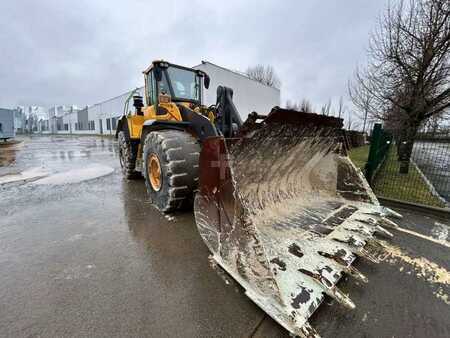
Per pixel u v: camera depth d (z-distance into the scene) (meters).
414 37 4.84
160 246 2.16
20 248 2.13
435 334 1.26
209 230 1.83
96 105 29.19
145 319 1.33
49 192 4.08
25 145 15.81
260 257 1.37
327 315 1.38
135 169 4.69
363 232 2.07
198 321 1.32
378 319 1.36
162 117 3.51
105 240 2.28
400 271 1.84
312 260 1.62
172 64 3.62
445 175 5.80
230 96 2.89
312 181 3.03
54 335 1.23
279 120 1.81
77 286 1.61
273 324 1.31
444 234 2.48
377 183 4.65
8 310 1.39
